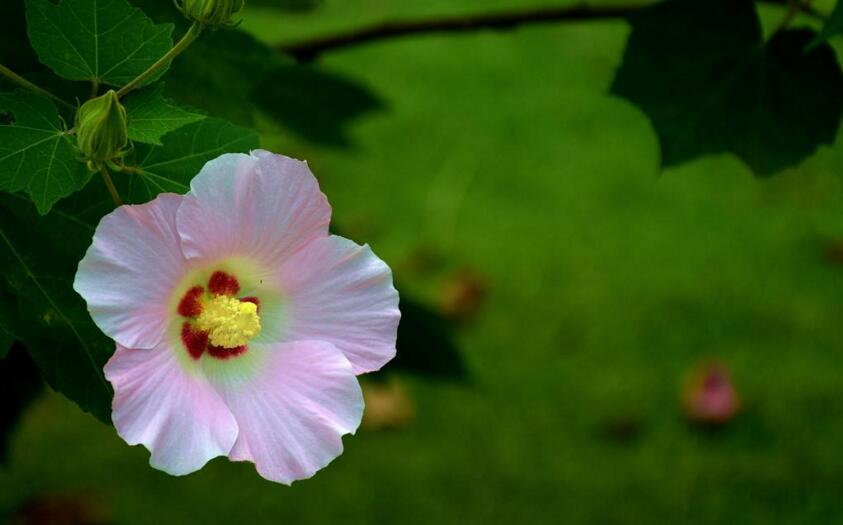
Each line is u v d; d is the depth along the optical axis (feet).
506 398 10.05
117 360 4.22
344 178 12.45
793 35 5.03
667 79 5.06
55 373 4.42
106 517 8.82
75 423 9.71
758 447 9.56
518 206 12.21
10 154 4.25
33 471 9.14
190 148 4.38
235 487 9.21
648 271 11.39
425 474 9.37
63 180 4.25
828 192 12.59
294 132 6.20
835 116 5.05
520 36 14.89
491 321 10.82
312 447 4.32
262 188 4.29
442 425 9.82
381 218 11.93
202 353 4.34
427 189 12.37
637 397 10.04
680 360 10.42
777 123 5.07
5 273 4.42
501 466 9.45
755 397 9.95
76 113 4.34
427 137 13.06
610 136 13.35
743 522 8.95
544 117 13.53
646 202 12.35
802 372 10.25
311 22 13.64
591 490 9.23
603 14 5.49
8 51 4.69
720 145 5.08
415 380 10.09
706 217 12.17
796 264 11.55
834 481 9.27
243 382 4.34
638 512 9.04
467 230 11.82
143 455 9.50
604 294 11.10
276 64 4.82
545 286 11.16
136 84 4.32
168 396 4.25
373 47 14.23
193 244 4.27
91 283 4.20
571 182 12.58
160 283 4.25
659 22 5.04
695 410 9.73
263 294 4.37
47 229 4.43
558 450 9.59
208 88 4.80
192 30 4.35
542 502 9.14
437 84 13.91
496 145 13.02
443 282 11.16
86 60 4.34
